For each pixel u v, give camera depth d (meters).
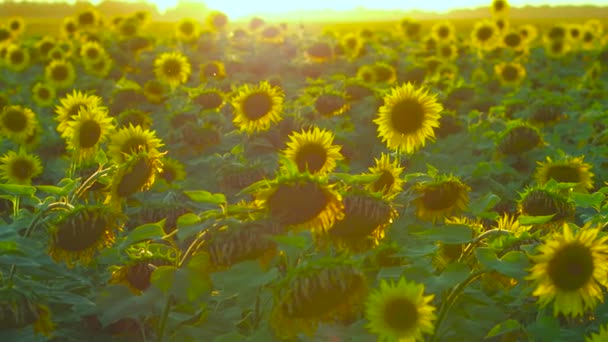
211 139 7.05
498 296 3.25
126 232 4.77
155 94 9.51
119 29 15.41
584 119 8.79
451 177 3.66
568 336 2.94
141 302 2.59
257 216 2.60
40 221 3.28
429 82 10.37
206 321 3.01
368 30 18.34
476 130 8.23
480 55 15.73
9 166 5.02
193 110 7.80
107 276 4.03
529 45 18.59
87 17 17.56
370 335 2.73
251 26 17.22
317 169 3.39
